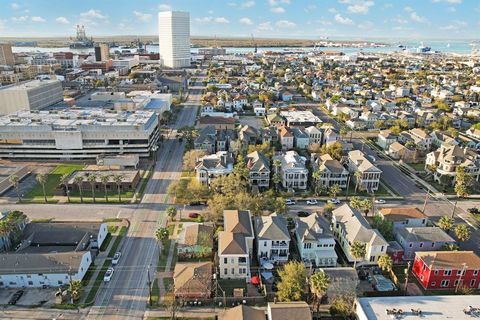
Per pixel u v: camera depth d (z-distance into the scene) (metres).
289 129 196.62
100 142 167.25
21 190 137.62
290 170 141.38
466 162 148.38
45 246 100.19
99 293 85.62
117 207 126.62
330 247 100.12
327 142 188.75
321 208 127.69
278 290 85.06
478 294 87.44
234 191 125.75
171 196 134.25
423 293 87.69
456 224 118.81
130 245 104.50
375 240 96.81
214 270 93.94
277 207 117.38
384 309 75.50
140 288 87.62
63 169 158.25
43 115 188.12
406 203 133.62
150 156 173.38
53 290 86.62
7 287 87.19
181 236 104.81
